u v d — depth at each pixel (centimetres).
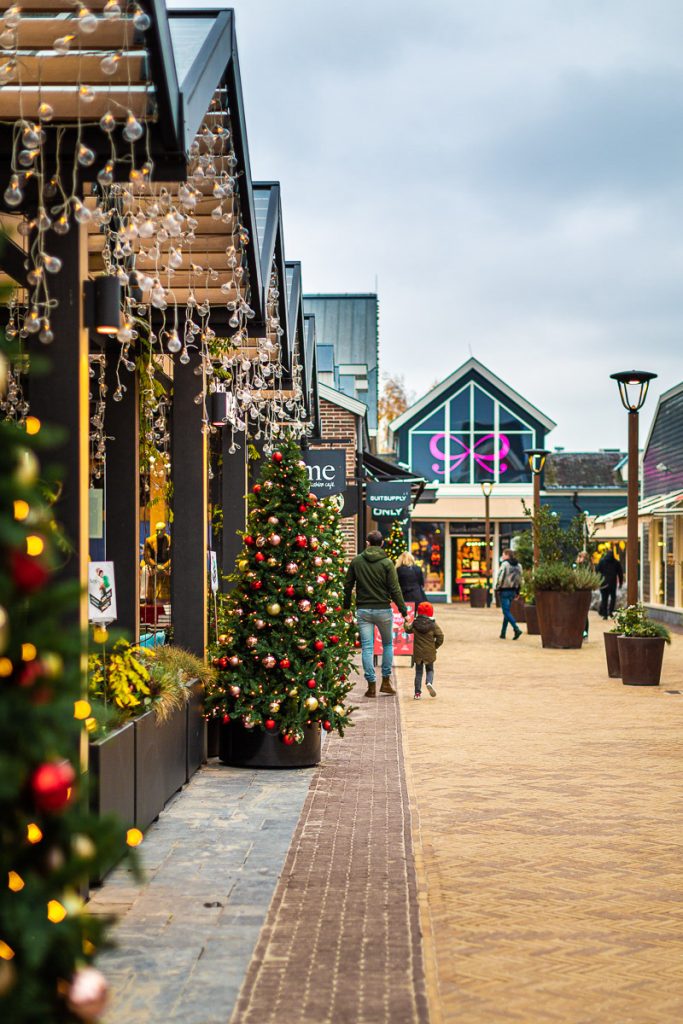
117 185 613
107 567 725
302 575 932
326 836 689
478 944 502
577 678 1659
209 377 1009
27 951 214
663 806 793
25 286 604
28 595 232
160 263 854
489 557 4303
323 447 2045
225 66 686
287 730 908
